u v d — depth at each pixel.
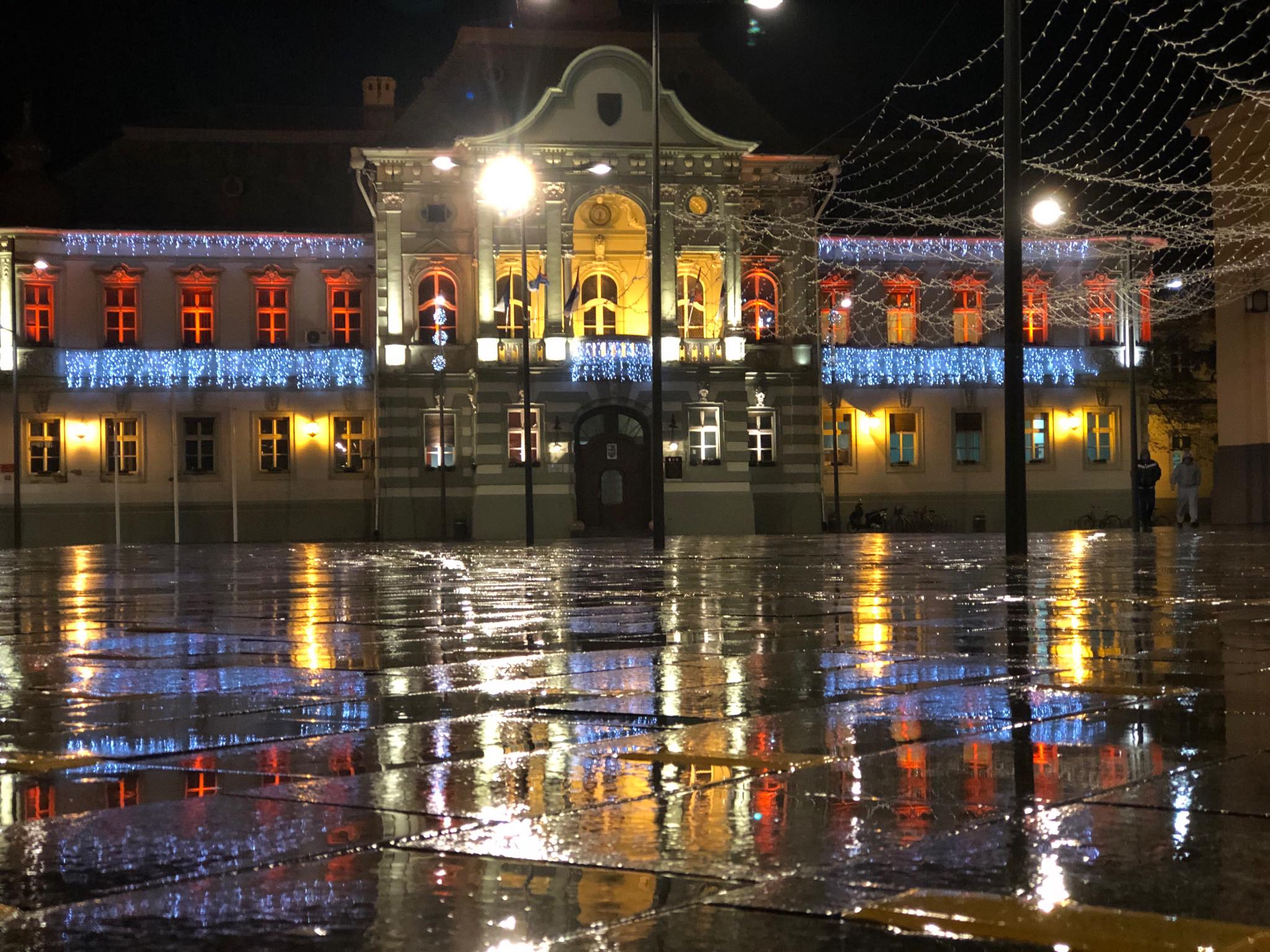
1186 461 47.19
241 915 3.09
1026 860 3.48
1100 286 60.59
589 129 53.94
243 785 4.70
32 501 57.22
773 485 56.84
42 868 3.55
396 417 55.81
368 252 58.75
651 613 12.58
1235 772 4.67
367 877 3.41
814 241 57.44
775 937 2.89
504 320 54.31
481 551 35.19
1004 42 21.53
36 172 58.56
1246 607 12.52
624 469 55.25
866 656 8.68
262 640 10.37
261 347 58.47
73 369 57.44
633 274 55.50
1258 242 50.44
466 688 7.28
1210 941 2.79
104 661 8.95
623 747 5.29
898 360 59.22
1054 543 33.06
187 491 58.06
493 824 3.99
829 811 4.10
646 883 3.32
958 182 61.72
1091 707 6.27
